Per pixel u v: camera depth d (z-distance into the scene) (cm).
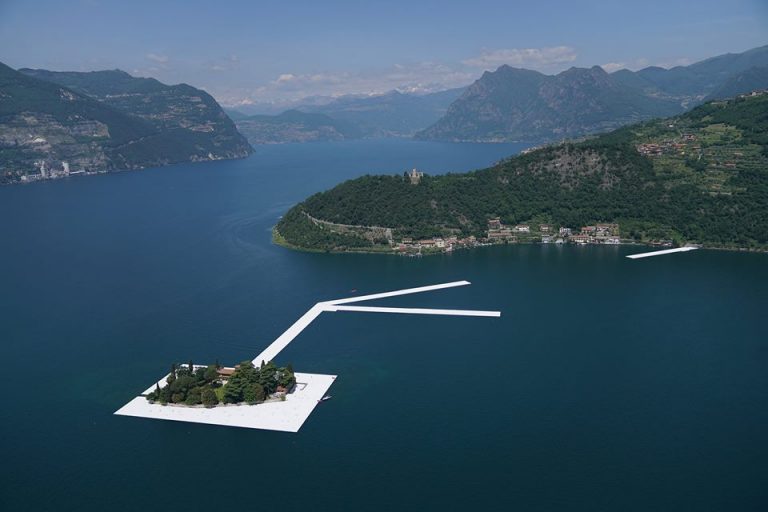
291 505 18212
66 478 19562
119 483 19288
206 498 18562
